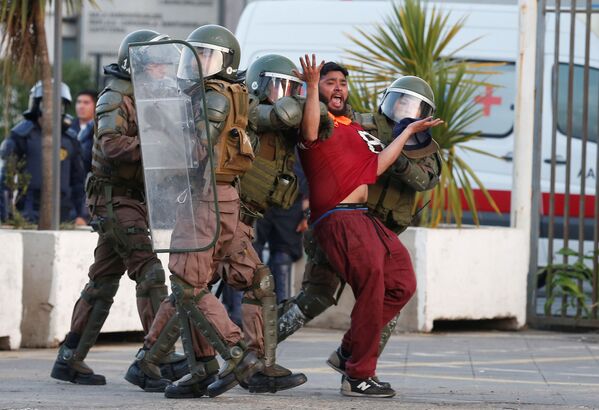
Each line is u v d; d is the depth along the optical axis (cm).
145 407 1184
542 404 1310
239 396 1307
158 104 1248
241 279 1309
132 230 1394
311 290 1423
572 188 2706
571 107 2223
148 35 1390
